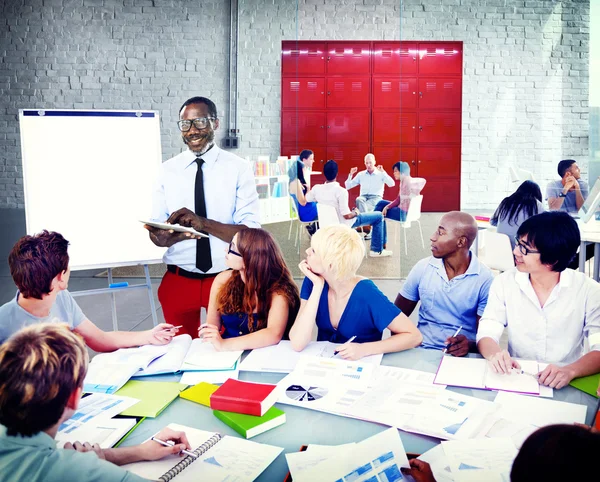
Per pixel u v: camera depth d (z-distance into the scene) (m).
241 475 1.27
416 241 6.99
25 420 1.07
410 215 6.45
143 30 7.30
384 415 1.53
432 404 1.58
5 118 7.91
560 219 1.95
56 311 2.05
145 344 2.11
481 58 8.34
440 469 1.25
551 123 7.59
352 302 2.16
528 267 2.01
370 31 6.78
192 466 1.31
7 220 8.16
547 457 0.80
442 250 2.56
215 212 2.99
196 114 2.89
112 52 7.38
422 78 8.54
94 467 1.11
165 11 7.25
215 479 1.25
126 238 3.52
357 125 6.71
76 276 6.02
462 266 2.59
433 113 8.64
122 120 3.54
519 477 0.83
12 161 8.46
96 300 5.06
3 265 6.28
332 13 6.81
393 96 6.65
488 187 8.68
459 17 8.31
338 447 1.35
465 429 1.44
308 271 2.12
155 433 1.47
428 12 8.37
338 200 5.88
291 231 6.74
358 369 1.83
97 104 7.47
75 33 7.41
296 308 2.29
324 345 2.10
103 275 6.06
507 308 2.13
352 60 6.73
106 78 7.41
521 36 7.69
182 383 1.79
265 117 7.26
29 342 1.09
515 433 1.43
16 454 1.08
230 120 7.29
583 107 7.46
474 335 2.60
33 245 1.88
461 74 8.45
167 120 7.38
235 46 7.18
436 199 8.93
